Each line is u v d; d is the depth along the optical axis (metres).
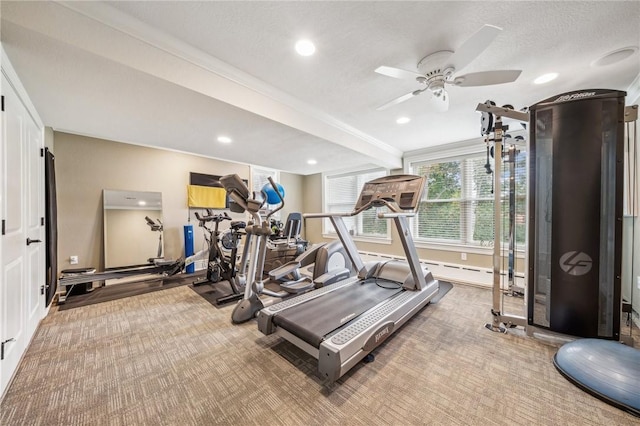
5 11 1.26
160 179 4.20
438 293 3.21
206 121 2.56
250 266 2.54
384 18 1.54
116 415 1.30
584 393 1.42
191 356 1.83
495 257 2.20
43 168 2.51
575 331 1.90
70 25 1.41
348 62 2.00
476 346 1.95
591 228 1.84
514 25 1.59
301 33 1.68
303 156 4.21
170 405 1.37
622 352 1.49
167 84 1.83
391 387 1.50
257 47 1.82
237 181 2.44
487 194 3.82
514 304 2.86
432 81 1.92
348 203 5.59
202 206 4.65
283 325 1.87
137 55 1.65
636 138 2.26
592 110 1.82
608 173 1.81
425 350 1.89
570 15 1.50
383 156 4.25
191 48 1.83
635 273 2.22
